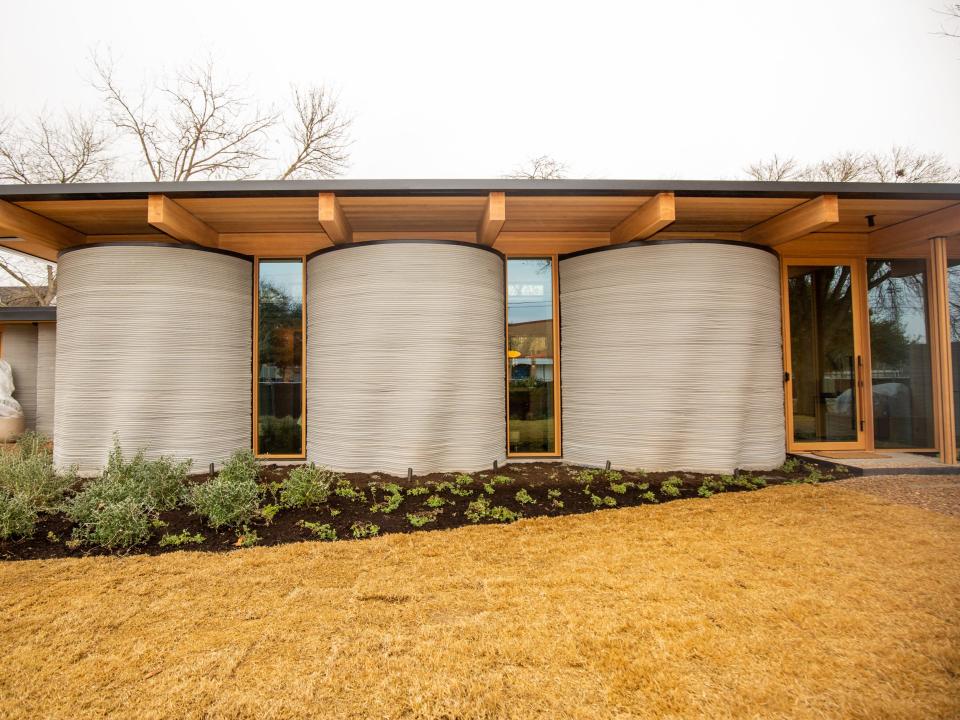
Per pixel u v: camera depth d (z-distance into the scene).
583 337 6.65
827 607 2.85
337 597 3.03
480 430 6.20
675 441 6.04
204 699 2.10
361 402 5.98
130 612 2.84
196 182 5.44
